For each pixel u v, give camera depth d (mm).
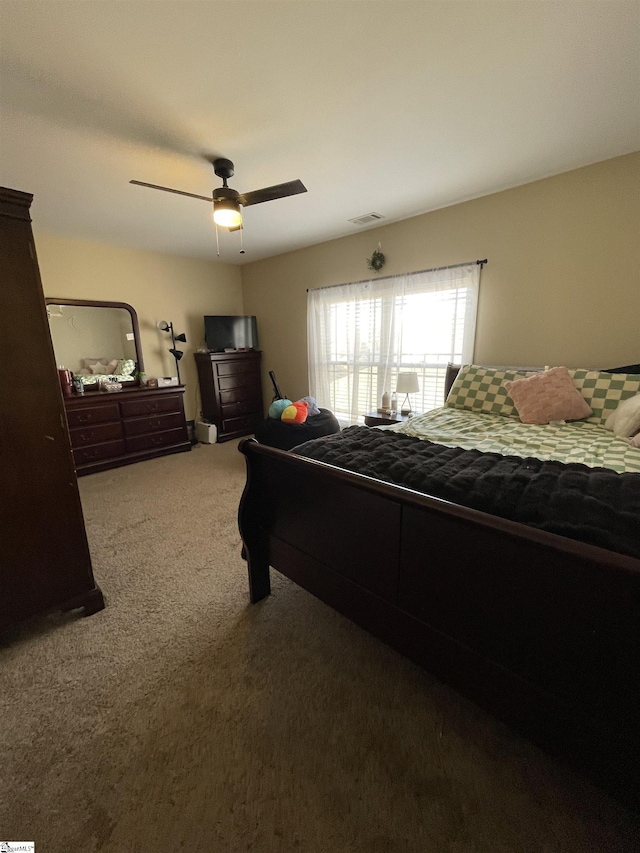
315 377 4578
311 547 1534
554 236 2693
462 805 1009
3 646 1597
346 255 4035
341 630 1665
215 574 2088
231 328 4918
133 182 2035
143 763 1134
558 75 1592
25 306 1475
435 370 3545
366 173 2504
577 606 830
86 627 1702
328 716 1266
